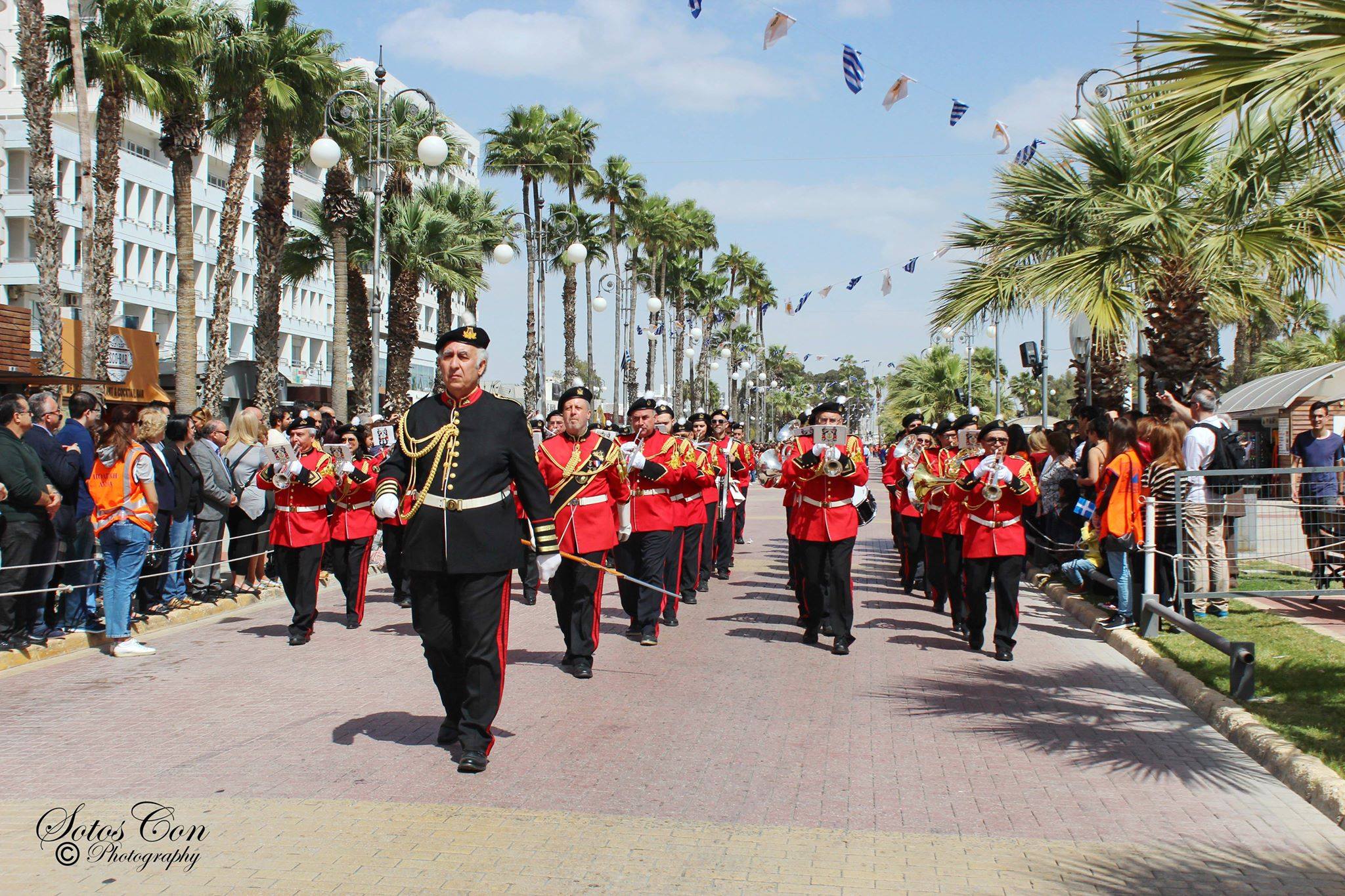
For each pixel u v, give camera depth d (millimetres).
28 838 5055
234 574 12984
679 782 5961
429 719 7301
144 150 47031
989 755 6570
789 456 9984
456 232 34188
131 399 32875
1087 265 13867
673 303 71688
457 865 4746
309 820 5301
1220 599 10891
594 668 9078
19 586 9258
